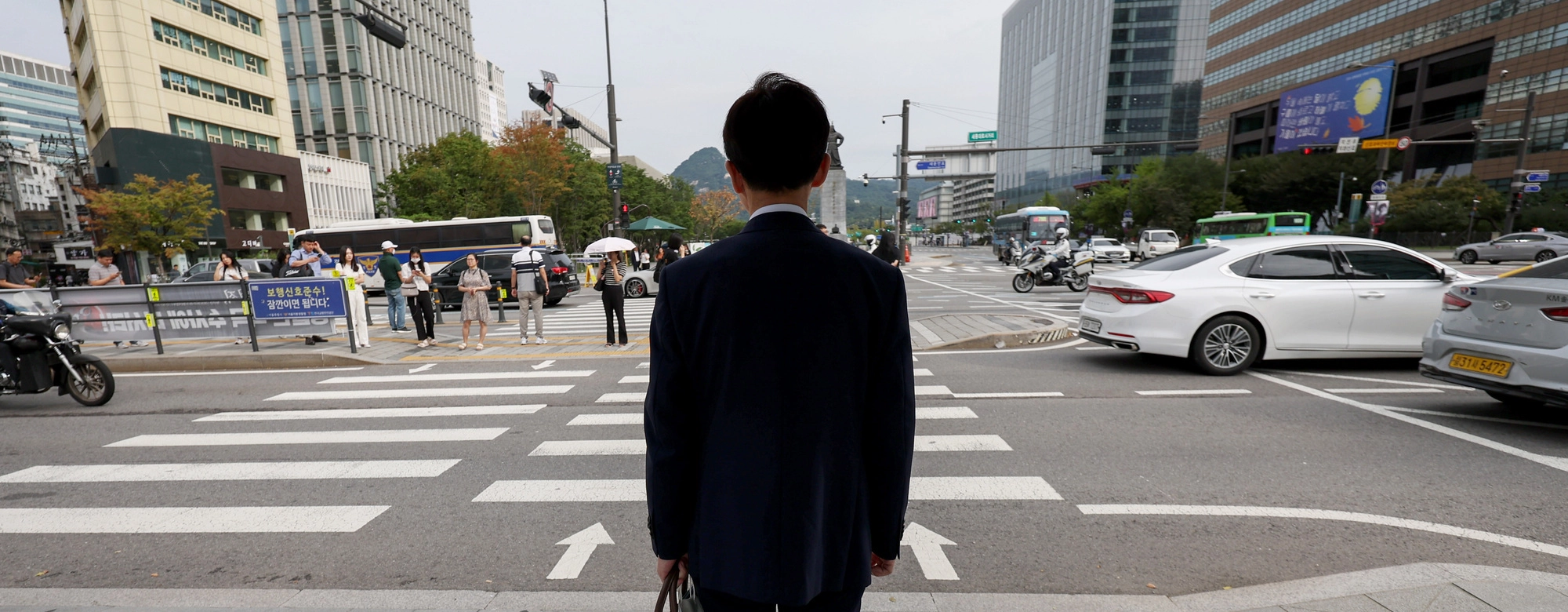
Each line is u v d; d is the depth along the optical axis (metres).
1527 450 4.18
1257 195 46.06
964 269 29.77
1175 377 6.46
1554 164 41.50
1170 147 92.06
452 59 69.56
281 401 6.32
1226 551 2.94
